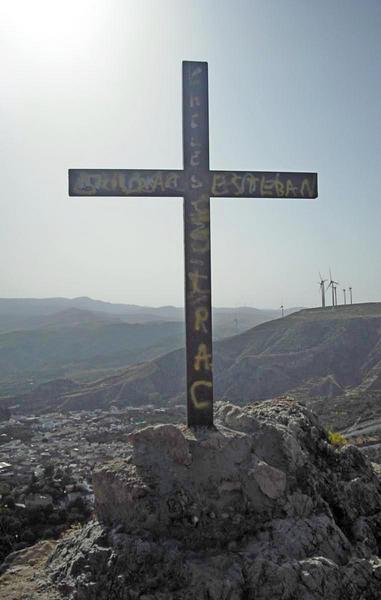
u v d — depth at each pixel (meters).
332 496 6.50
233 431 6.71
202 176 7.12
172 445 6.22
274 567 5.15
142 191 7.03
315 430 7.45
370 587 5.22
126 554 5.29
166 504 5.72
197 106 7.17
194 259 7.01
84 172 6.96
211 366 6.92
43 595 5.21
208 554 5.43
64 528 18.77
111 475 6.08
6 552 16.59
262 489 5.94
